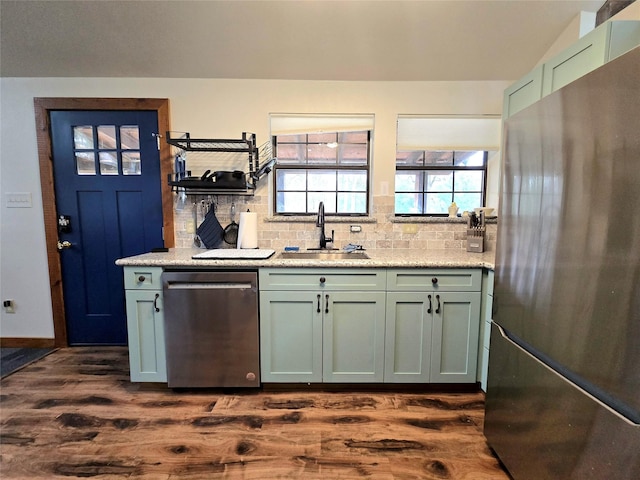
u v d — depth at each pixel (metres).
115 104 2.25
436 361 1.83
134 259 1.82
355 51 2.05
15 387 1.91
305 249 2.27
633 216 0.72
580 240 0.87
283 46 2.02
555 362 1.00
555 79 1.44
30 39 1.96
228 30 1.93
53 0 1.76
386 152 2.31
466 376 1.84
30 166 2.31
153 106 2.25
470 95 2.28
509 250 1.24
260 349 1.83
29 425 1.58
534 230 1.08
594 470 0.84
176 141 2.05
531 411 1.11
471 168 2.56
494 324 1.37
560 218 0.95
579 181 0.88
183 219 2.35
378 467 1.34
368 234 2.36
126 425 1.58
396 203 2.60
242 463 1.36
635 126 0.72
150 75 2.23
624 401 0.76
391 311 1.80
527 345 1.16
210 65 2.16
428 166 2.57
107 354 2.33
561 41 1.91
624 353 0.76
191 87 2.26
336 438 1.51
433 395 1.86
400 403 1.79
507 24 1.88
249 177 2.29
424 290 1.79
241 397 1.83
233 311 1.79
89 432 1.53
